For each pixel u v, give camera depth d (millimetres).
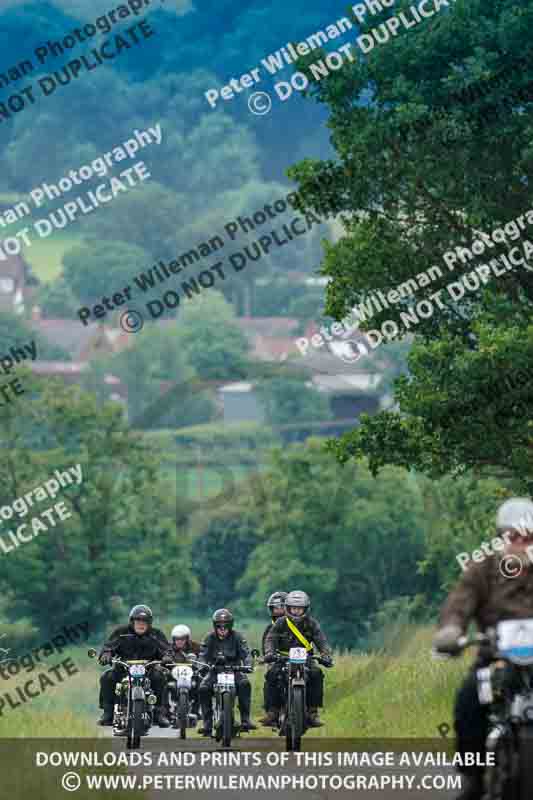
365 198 67000
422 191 66250
